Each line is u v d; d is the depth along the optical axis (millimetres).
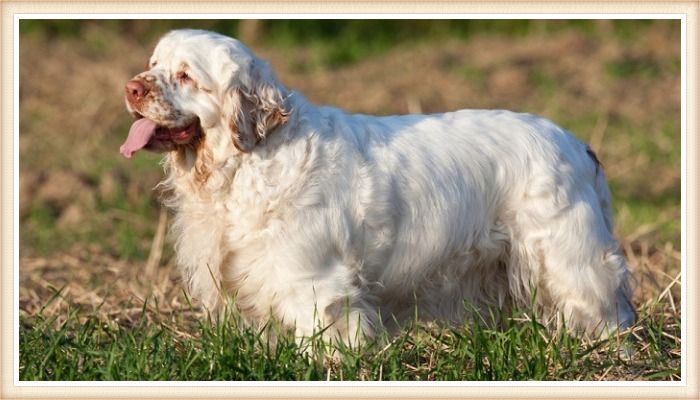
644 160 15672
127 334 7523
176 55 6863
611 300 7672
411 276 7469
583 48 23625
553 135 7742
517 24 26375
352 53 24828
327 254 7066
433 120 7660
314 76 22562
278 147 7035
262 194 6996
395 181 7270
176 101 6812
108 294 9531
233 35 26484
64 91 20266
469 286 7727
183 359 6812
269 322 7035
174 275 10227
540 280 7570
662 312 8461
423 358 7199
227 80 6848
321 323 7059
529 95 20438
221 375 6551
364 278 7289
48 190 14211
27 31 25312
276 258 7020
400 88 21047
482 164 7520
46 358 6785
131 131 6844
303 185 6996
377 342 7199
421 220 7340
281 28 26500
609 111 18844
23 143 16828
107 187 14195
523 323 7613
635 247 11445
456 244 7504
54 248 11898
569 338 7121
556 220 7480
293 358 6762
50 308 9094
